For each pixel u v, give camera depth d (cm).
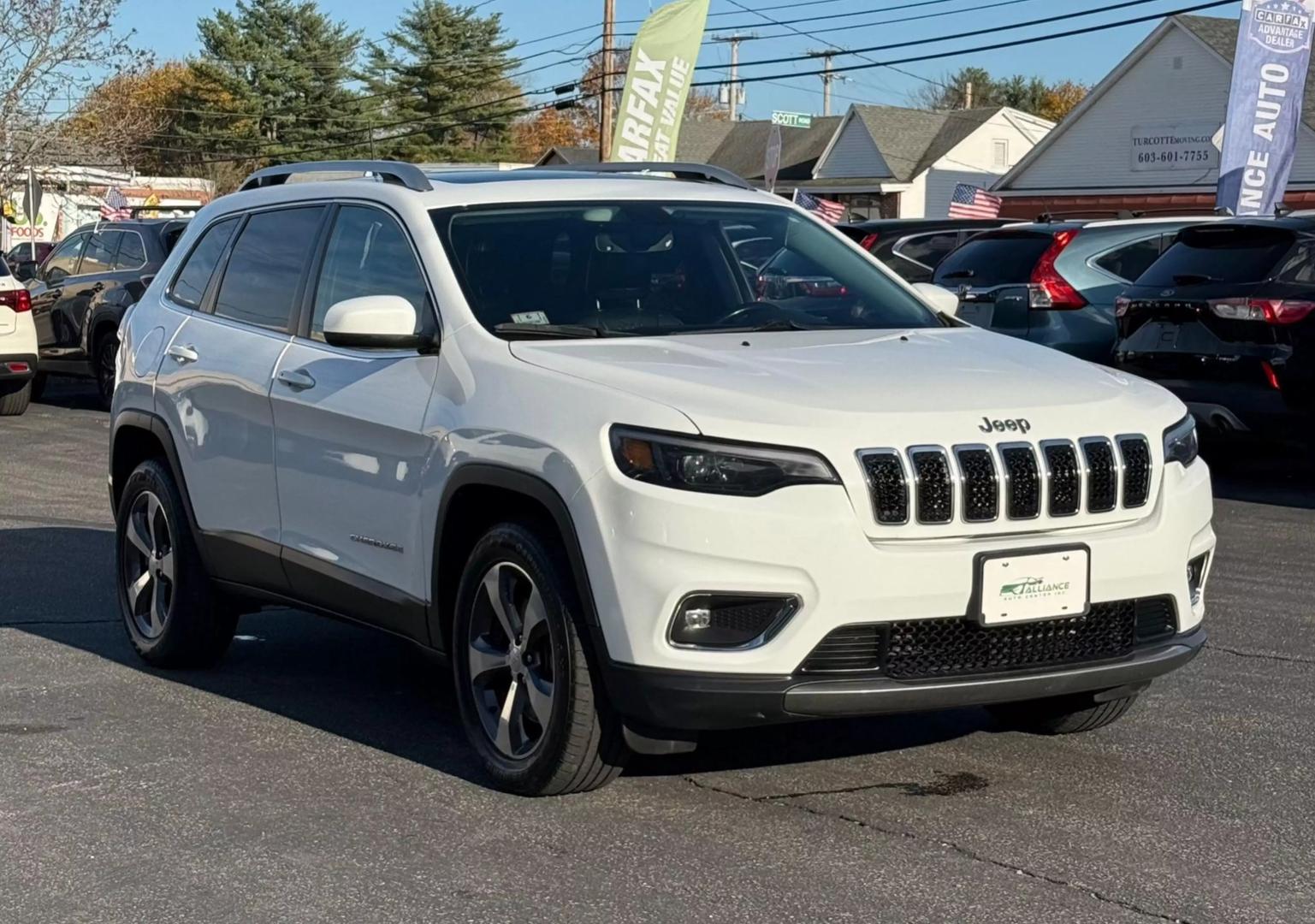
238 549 616
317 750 549
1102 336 1265
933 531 444
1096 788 500
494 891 421
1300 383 1048
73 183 4003
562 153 7106
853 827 465
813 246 612
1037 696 461
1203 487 497
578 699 462
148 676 655
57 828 475
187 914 411
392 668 668
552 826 468
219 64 7994
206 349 638
